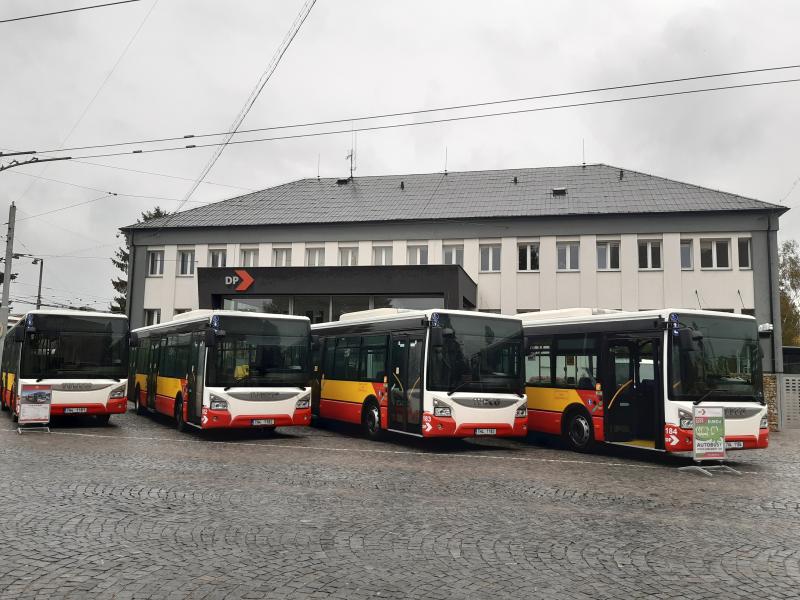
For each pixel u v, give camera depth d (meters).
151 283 37.31
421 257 33.84
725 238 30.48
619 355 14.95
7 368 22.38
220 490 9.77
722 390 13.73
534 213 32.34
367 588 5.59
